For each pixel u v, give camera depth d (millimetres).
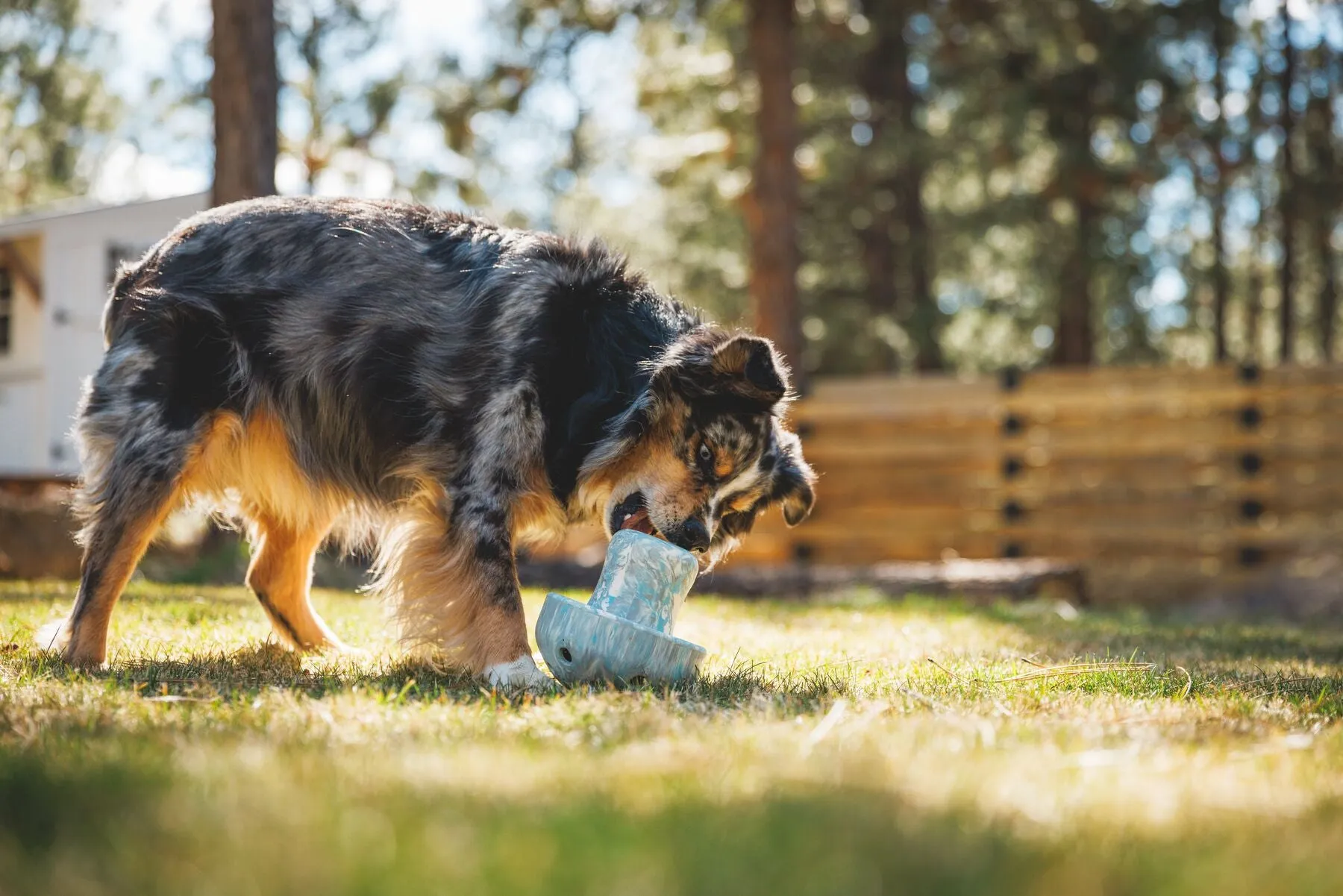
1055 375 13203
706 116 17375
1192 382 12703
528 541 4781
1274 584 11906
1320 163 22078
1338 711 3635
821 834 1841
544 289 4477
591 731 2912
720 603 8906
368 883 1601
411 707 3275
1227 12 20391
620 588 4105
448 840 1778
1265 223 23125
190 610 6195
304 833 1803
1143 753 2709
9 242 14930
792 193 14695
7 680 3725
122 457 4348
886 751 2568
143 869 1646
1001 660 4949
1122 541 12961
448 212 4758
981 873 1690
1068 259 20719
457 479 4363
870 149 18484
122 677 3934
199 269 4480
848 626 6906
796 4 14867
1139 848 1863
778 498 5066
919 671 4457
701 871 1673
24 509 10461
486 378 4355
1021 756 2566
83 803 1952
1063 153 18906
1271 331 28047
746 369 4375
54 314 14648
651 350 4531
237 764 2328
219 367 4434
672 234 22250
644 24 17016
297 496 4719
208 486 4578
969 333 25750
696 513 4496
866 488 13953
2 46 24625
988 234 22188
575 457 4422
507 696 3699
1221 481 12727
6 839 1791
